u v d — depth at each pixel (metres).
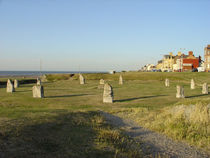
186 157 9.59
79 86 46.66
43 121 12.73
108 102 25.11
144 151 10.01
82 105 23.03
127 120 16.41
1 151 7.95
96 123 14.23
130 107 22.12
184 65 105.12
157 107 21.98
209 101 16.31
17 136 9.68
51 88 42.22
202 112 14.20
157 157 9.40
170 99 27.75
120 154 8.98
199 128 13.02
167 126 13.91
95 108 21.41
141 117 17.16
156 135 12.71
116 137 11.48
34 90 28.64
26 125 11.44
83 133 11.54
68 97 29.30
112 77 68.38
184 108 16.00
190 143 11.34
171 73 69.31
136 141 11.40
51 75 74.81
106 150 9.31
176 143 11.38
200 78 59.84
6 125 11.00
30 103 23.84
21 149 8.43
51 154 8.44
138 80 62.81
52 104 23.41
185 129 13.02
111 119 16.48
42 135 10.48
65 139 10.34
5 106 21.69
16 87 45.06
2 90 38.56
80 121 14.12
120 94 33.12
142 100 26.97
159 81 59.47
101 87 43.44
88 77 69.81
